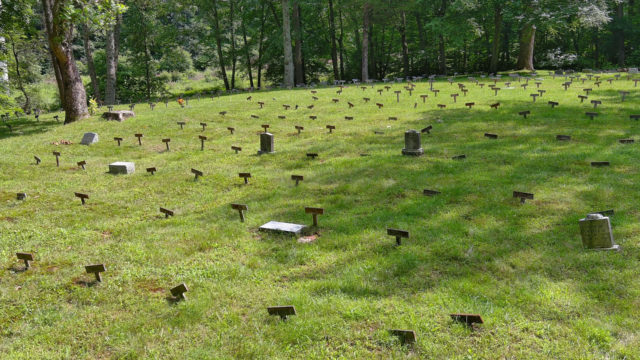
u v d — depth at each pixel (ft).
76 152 56.29
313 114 72.64
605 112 59.21
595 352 16.78
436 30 131.75
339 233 29.35
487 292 21.22
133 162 50.57
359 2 133.90
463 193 34.76
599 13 106.73
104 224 33.24
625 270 22.29
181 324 20.12
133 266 26.11
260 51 166.91
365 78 138.72
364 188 37.73
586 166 39.09
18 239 30.66
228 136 61.72
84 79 185.26
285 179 42.01
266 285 23.31
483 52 172.04
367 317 19.69
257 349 17.99
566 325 18.56
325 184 39.81
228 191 40.09
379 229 29.40
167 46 161.58
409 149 46.47
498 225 28.76
